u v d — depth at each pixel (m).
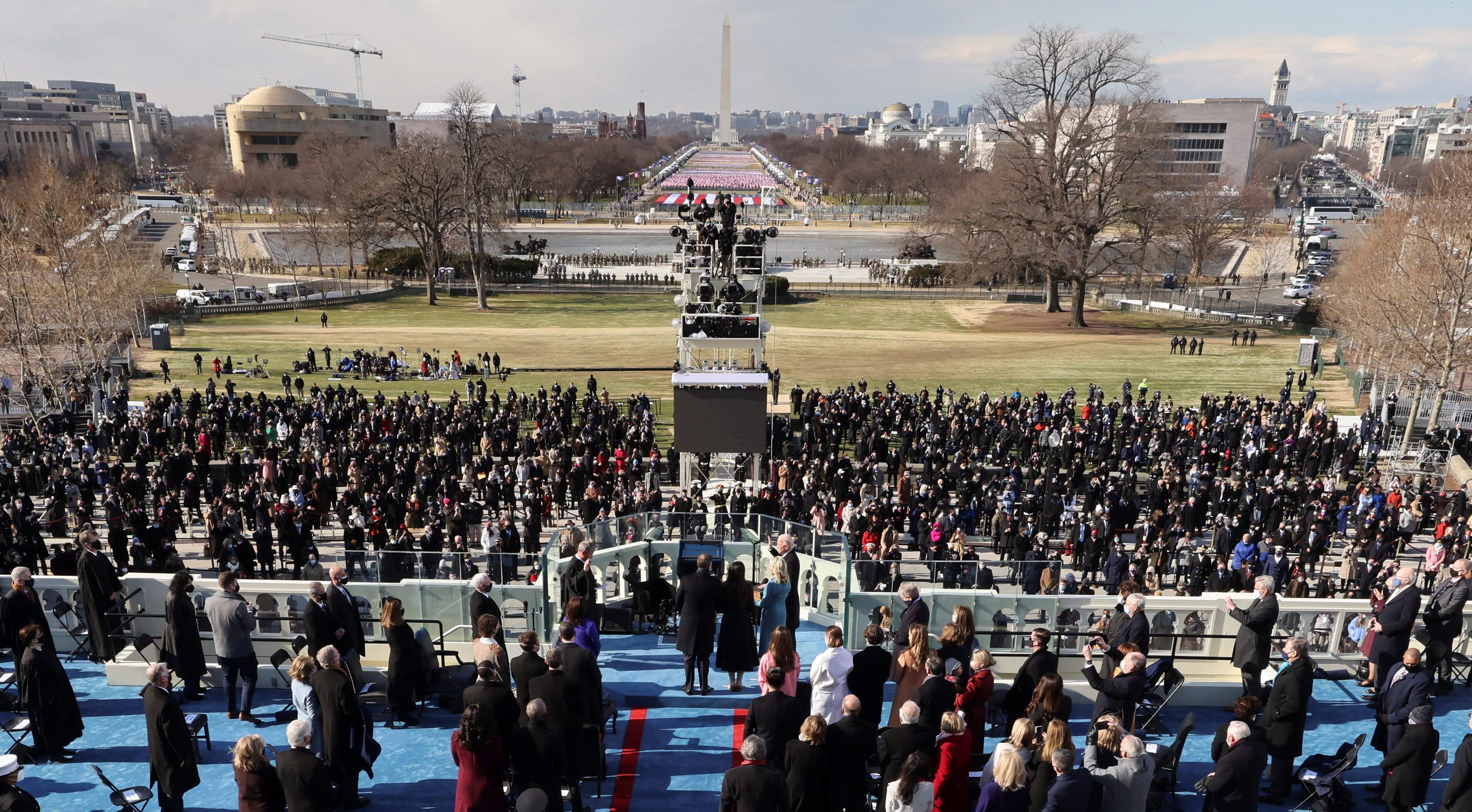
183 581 12.34
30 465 29.34
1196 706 12.91
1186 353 57.97
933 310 76.56
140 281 55.19
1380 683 12.73
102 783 11.05
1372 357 45.84
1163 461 32.03
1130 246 86.00
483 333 65.12
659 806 10.69
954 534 22.39
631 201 178.00
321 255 108.44
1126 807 9.13
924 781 8.99
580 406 42.12
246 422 36.00
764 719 9.95
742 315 25.66
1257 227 105.62
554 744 9.34
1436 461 34.84
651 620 15.35
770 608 13.34
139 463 31.41
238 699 12.91
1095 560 23.73
